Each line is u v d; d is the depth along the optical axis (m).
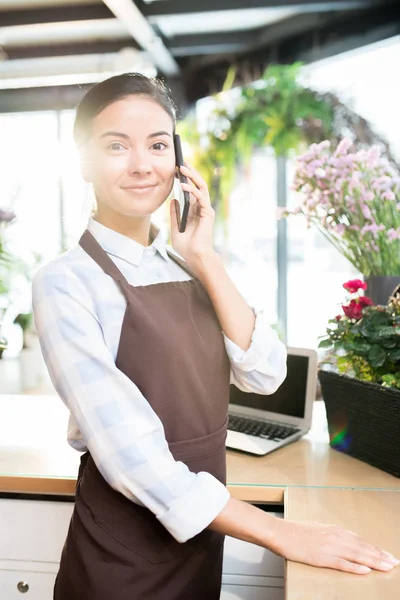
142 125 0.98
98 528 1.04
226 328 1.12
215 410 1.10
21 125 4.36
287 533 0.96
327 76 4.20
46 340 0.97
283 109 4.30
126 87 0.98
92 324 0.98
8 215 1.96
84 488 1.08
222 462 1.12
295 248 4.36
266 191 4.45
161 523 1.00
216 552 1.14
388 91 3.98
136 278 1.07
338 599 0.85
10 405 1.88
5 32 3.97
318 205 1.94
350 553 0.95
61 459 1.42
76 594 1.05
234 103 4.45
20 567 1.41
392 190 1.94
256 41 4.16
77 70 4.30
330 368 1.60
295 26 3.99
